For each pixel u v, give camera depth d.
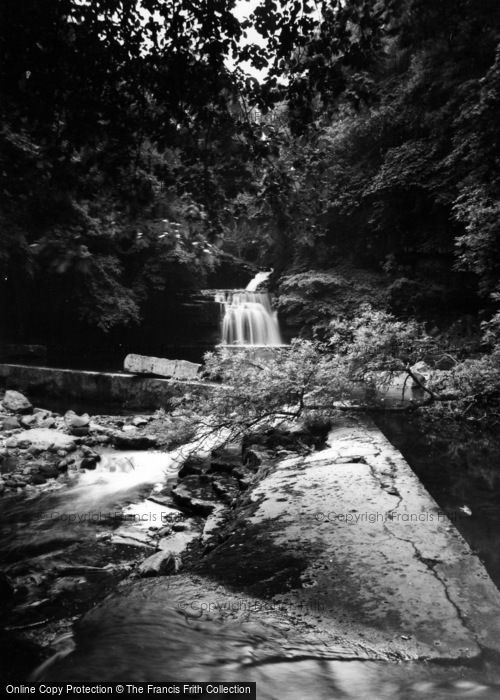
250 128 4.18
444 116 14.39
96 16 3.38
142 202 4.17
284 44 3.79
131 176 4.20
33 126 3.83
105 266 17.25
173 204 4.37
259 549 2.77
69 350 20.16
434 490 4.07
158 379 11.12
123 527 4.41
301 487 3.91
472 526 3.25
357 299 17.36
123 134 3.81
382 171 16.39
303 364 6.44
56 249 4.64
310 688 1.45
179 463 6.74
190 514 4.69
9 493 5.63
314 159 4.57
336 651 1.73
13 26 3.16
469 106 12.19
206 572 2.52
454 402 7.04
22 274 16.23
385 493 3.65
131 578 3.20
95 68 3.50
